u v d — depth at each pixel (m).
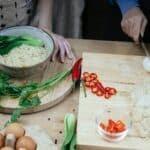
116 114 0.91
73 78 1.03
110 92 0.96
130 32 1.13
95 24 1.41
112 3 1.26
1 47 1.06
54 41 1.10
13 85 1.00
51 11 1.30
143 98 0.95
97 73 1.02
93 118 0.89
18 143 0.82
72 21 1.54
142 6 1.18
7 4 1.15
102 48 1.19
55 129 0.93
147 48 1.18
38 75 1.04
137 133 0.86
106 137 0.85
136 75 1.02
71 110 0.98
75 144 0.86
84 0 1.47
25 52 1.05
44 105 0.97
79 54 1.15
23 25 1.18
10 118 0.94
